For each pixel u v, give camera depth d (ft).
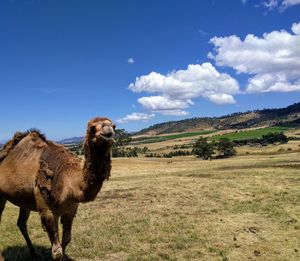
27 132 28.32
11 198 27.37
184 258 30.22
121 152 365.61
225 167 137.18
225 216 42.39
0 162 28.27
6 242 34.45
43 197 25.09
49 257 30.76
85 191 24.04
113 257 30.78
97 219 42.09
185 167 177.27
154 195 54.44
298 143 457.68
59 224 40.60
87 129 23.65
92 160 23.59
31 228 39.32
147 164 222.07
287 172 82.07
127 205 48.91
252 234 35.76
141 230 37.17
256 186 61.31
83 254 31.01
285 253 30.99
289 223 39.04
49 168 25.32
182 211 44.96
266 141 500.74
